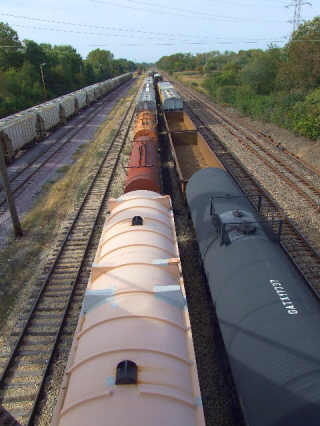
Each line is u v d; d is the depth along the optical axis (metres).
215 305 7.34
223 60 118.44
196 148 23.89
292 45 35.31
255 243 7.80
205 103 51.28
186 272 11.15
